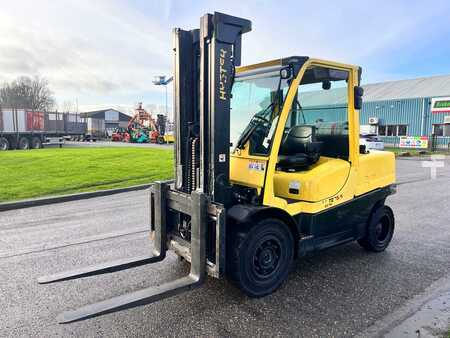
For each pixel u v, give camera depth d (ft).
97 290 12.37
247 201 12.16
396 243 17.47
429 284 12.88
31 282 13.03
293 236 12.55
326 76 13.42
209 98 11.34
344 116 14.47
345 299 11.75
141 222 21.22
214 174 11.48
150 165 46.14
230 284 12.76
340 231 14.48
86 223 21.08
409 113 100.68
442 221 21.53
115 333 9.84
